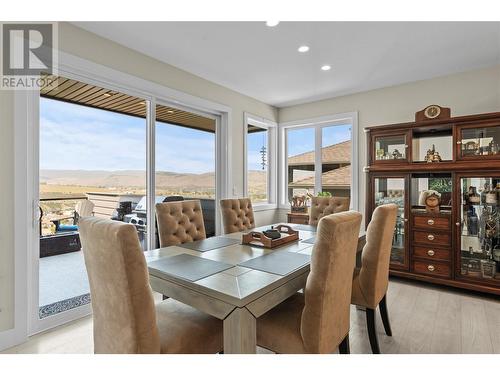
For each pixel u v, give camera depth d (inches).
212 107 147.6
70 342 81.8
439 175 127.7
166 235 89.0
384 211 74.4
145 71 117.0
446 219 120.0
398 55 116.6
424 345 79.4
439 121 120.8
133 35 102.0
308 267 64.9
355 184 163.3
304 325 53.5
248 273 59.6
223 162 158.2
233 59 121.5
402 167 129.5
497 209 116.6
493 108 126.6
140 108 121.0
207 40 105.5
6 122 79.7
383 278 80.1
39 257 88.0
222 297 49.7
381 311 85.1
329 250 51.3
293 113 190.4
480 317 96.7
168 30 98.7
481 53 114.7
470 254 118.0
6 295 79.7
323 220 51.8
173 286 58.3
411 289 123.1
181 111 139.5
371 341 74.0
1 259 79.0
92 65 99.2
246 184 170.2
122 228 43.0
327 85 152.3
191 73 136.6
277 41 106.0
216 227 158.1
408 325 91.4
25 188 83.0
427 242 124.5
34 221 86.9
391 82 147.3
